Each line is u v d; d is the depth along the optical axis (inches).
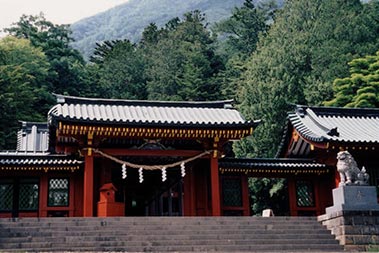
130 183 1451.8
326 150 1137.4
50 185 1201.4
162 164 1204.5
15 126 2213.3
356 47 2117.4
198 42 3326.8
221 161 1227.2
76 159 1183.6
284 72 2017.7
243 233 816.9
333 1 2311.8
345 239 805.9
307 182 1279.5
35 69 2637.8
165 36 3784.5
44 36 3134.8
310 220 892.0
